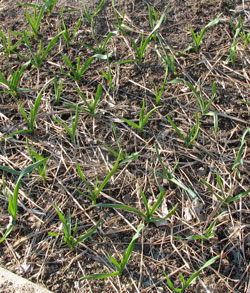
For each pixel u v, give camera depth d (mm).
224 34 2645
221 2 2814
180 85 2400
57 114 2301
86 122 2260
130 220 1900
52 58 2570
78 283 1721
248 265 1740
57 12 2822
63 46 2629
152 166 2072
